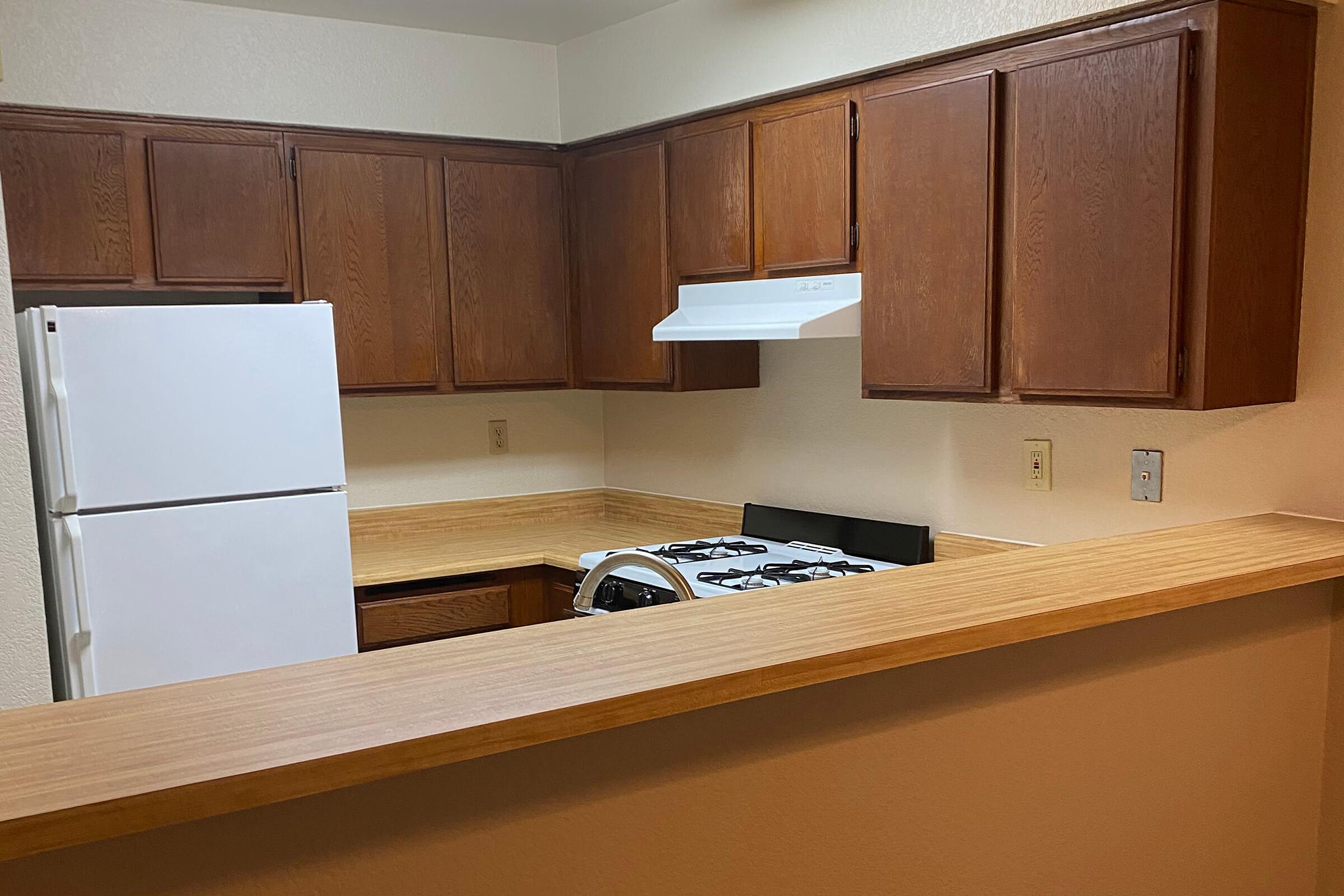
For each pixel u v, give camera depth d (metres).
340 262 3.17
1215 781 1.87
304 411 2.71
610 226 3.36
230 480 2.62
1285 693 1.96
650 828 1.27
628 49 3.24
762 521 3.27
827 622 1.38
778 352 3.23
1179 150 1.91
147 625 2.53
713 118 2.98
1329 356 2.03
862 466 2.99
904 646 1.29
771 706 1.34
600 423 3.99
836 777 1.40
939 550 2.75
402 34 3.27
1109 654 1.67
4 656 2.07
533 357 3.51
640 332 3.28
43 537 2.57
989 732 1.55
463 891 1.15
